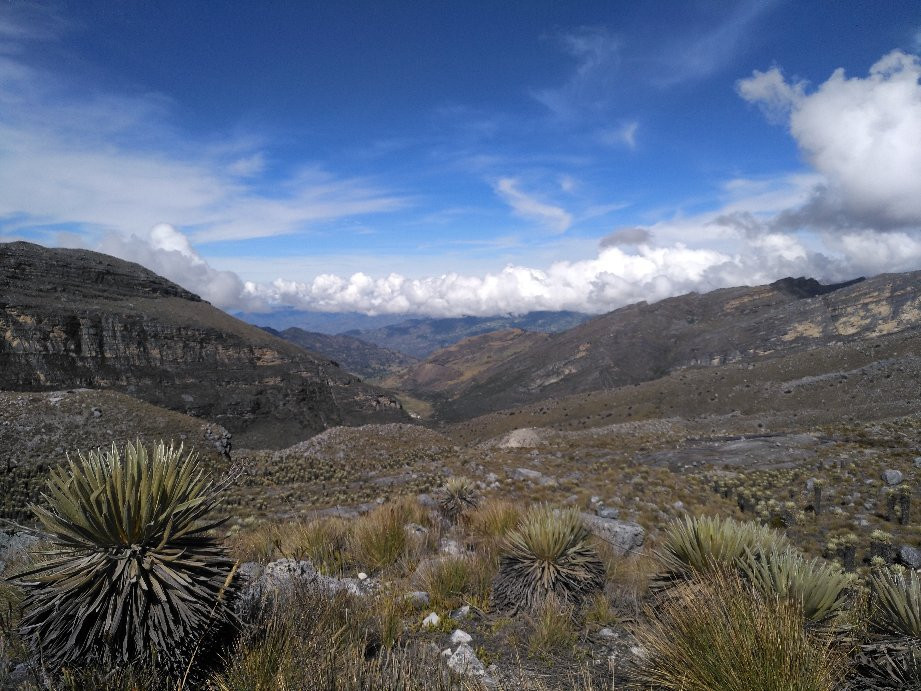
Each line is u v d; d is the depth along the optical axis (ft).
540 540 18.95
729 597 10.85
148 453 11.69
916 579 12.09
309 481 142.10
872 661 11.03
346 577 21.74
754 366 581.94
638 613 16.87
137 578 9.90
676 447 135.74
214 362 574.97
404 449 200.54
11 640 11.11
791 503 64.69
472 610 18.56
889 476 70.13
